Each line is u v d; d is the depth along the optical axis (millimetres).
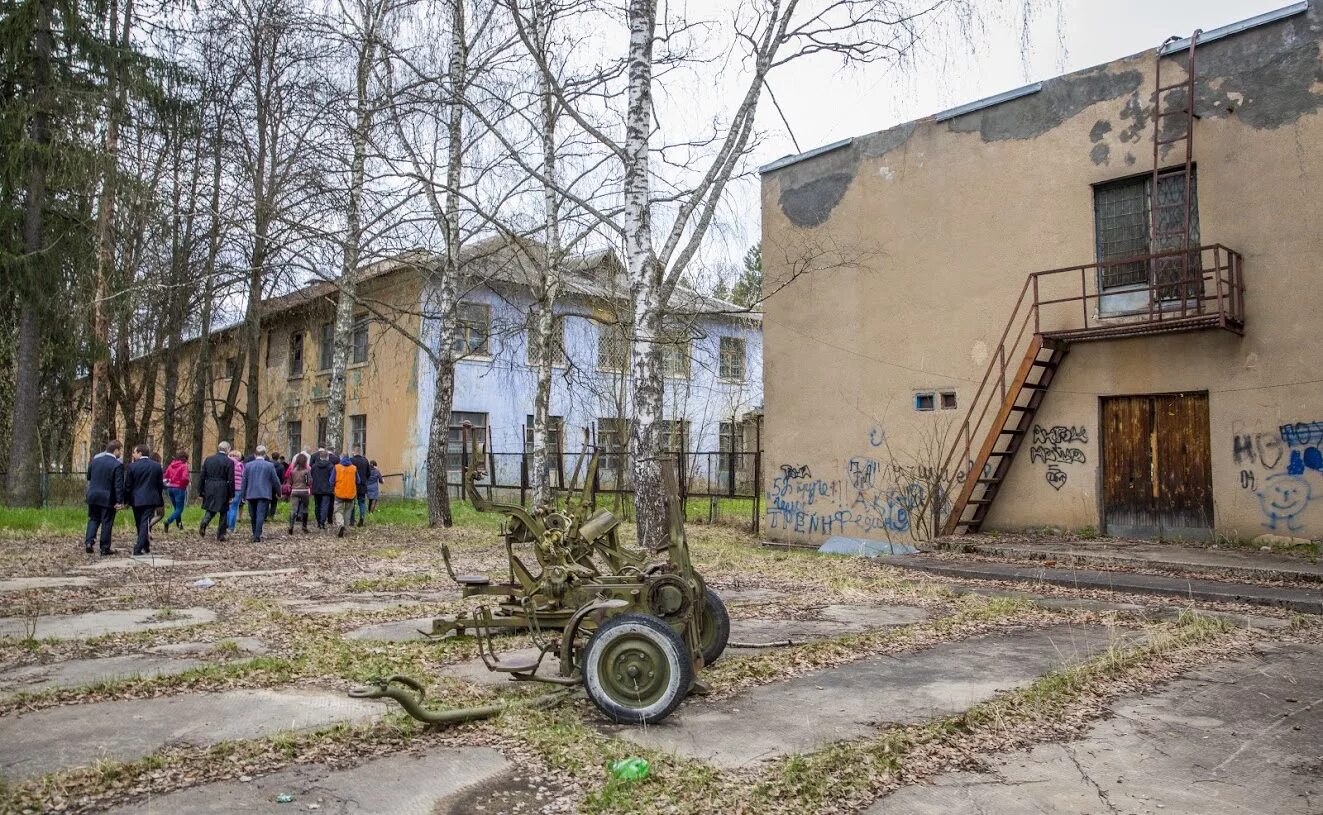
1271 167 12359
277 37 19688
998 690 5621
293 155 19375
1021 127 15070
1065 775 4180
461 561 12719
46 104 20078
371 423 30703
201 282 22547
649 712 4824
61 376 23594
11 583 10336
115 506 13484
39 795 3744
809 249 17125
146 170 21094
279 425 36438
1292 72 12266
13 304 21062
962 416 15547
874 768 4168
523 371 29688
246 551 14211
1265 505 12109
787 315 18359
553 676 5852
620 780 3943
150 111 20875
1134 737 4738
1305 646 7004
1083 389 14000
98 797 3777
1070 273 14336
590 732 4691
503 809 3732
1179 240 13195
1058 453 14219
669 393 29562
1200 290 12367
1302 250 12016
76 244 20641
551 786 4000
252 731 4711
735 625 8023
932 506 15250
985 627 7840
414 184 18875
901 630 7566
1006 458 14688
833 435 17375
